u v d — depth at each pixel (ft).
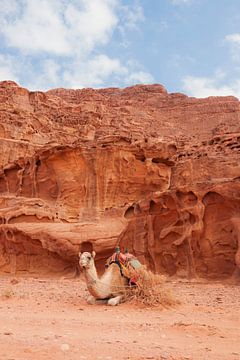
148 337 24.35
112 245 77.15
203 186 69.41
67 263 79.97
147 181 94.48
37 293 49.55
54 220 89.35
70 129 202.49
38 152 99.96
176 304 38.75
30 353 18.67
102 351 19.90
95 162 91.97
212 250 68.03
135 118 295.48
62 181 94.63
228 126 236.02
